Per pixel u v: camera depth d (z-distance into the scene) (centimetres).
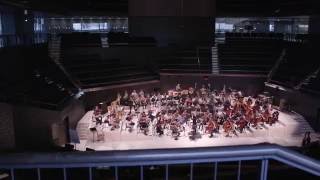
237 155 288
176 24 4762
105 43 4625
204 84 4428
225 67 4547
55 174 511
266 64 4581
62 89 3466
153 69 4584
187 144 2923
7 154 276
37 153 277
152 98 3762
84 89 3778
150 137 3066
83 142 3008
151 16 4722
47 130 2589
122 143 2956
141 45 4578
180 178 532
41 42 4094
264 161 296
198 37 4828
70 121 3100
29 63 3397
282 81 4109
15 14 4691
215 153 284
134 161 279
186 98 3741
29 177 486
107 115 3506
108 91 3956
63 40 4441
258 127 3306
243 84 4384
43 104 2716
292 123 3419
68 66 4050
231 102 3794
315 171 292
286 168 561
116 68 4362
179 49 4791
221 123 3231
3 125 2322
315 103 3338
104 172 564
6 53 2902
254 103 3831
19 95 2672
